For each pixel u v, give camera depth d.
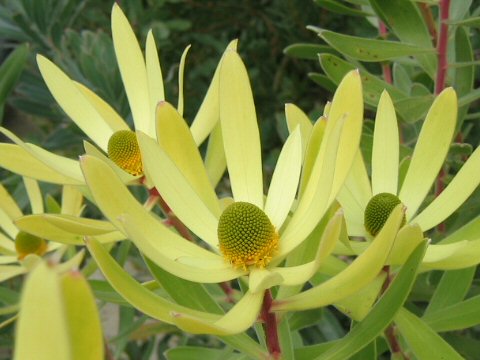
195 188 0.23
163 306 0.20
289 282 0.20
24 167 0.26
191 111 0.62
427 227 0.24
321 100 0.65
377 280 0.23
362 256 0.18
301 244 0.23
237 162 0.23
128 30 0.29
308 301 0.20
